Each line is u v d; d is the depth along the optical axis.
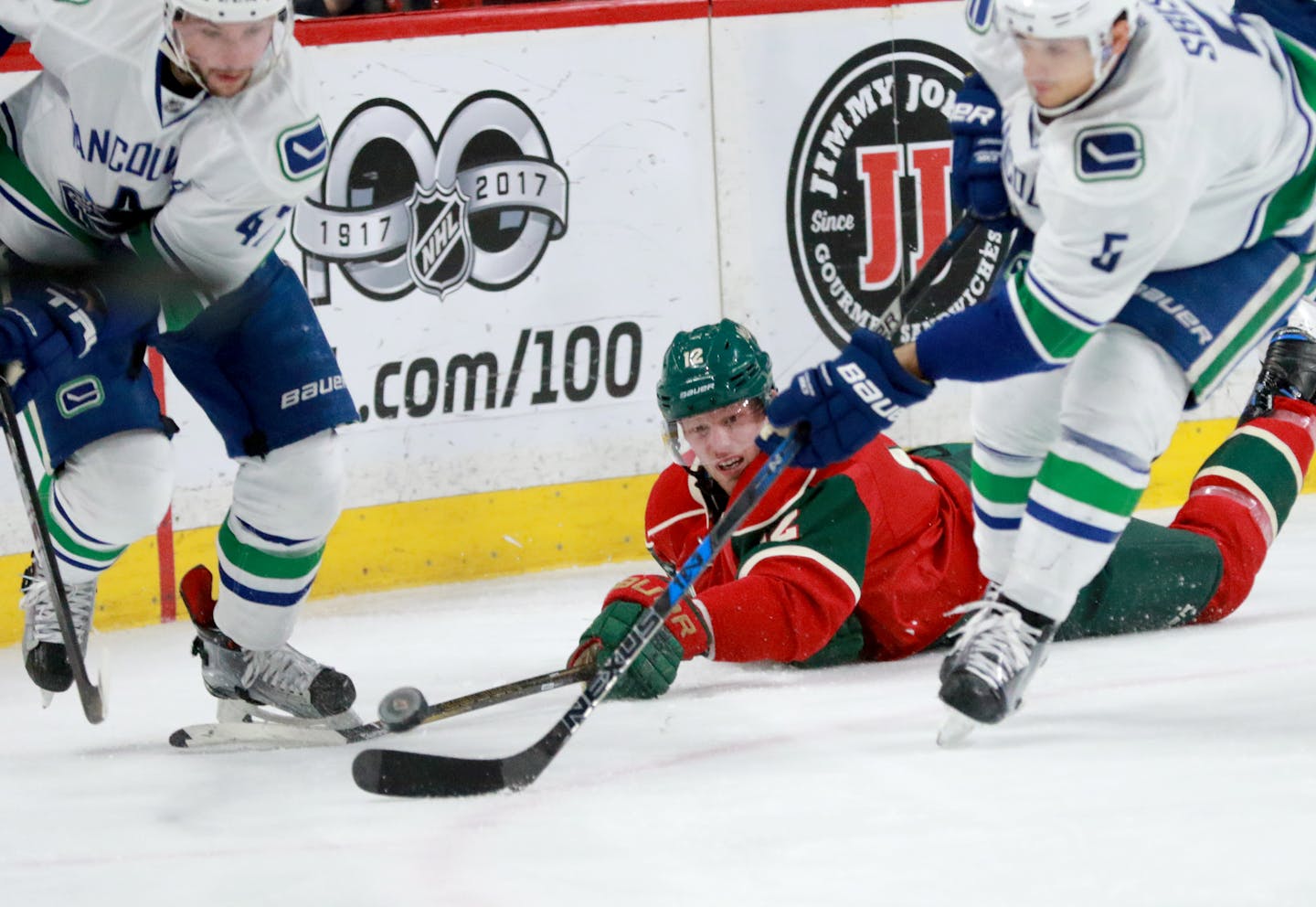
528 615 15.36
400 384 17.53
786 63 18.23
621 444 18.23
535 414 17.95
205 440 17.05
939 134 18.72
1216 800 7.26
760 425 10.80
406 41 17.19
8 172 9.25
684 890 6.54
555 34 17.61
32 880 7.31
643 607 10.31
